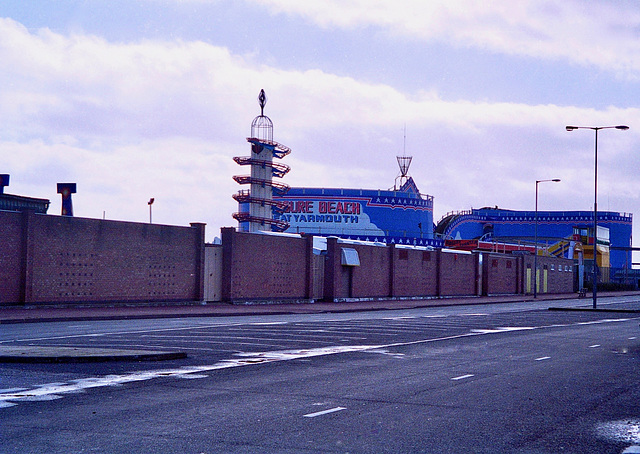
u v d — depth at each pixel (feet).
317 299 179.11
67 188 146.92
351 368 49.96
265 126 260.01
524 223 457.27
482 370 50.14
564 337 81.92
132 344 62.44
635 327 102.22
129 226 128.16
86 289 120.26
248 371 47.44
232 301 148.87
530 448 27.09
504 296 271.69
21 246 110.83
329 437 28.30
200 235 142.92
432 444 27.40
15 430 28.89
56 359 49.01
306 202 324.80
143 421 30.89
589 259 422.41
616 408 35.96
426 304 178.91
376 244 202.08
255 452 25.71
